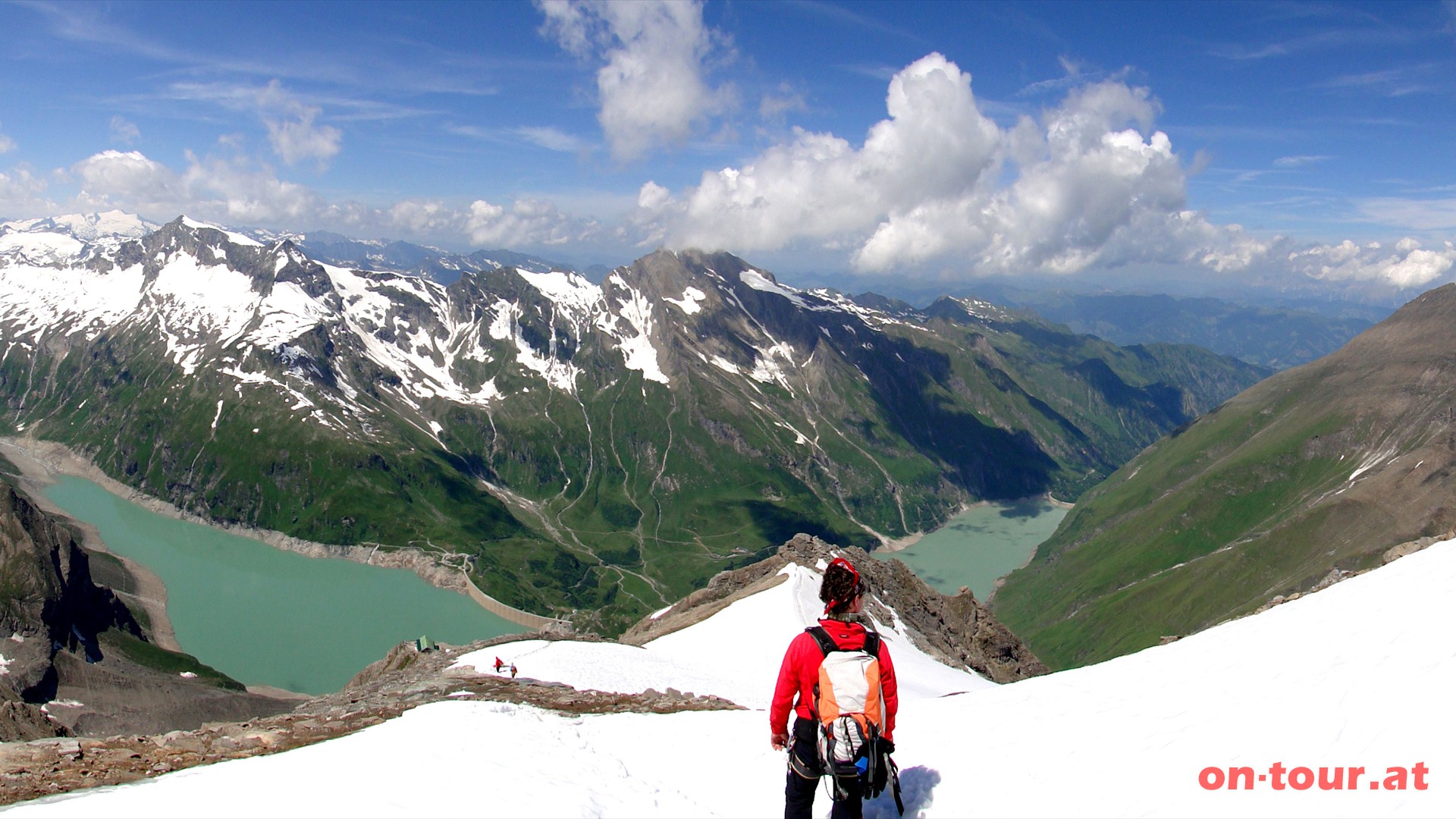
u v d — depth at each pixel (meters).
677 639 85.12
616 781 16.41
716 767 17.91
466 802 13.17
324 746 17.20
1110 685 18.89
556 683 47.25
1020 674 105.81
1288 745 12.34
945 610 110.81
